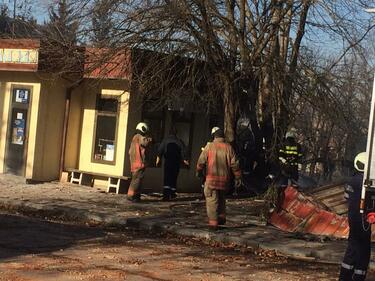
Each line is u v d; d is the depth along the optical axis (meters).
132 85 15.44
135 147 15.11
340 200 12.12
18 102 18.00
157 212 13.56
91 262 8.39
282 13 14.25
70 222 12.51
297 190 12.35
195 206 14.77
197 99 15.68
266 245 10.34
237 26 14.44
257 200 16.00
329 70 14.95
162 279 7.60
